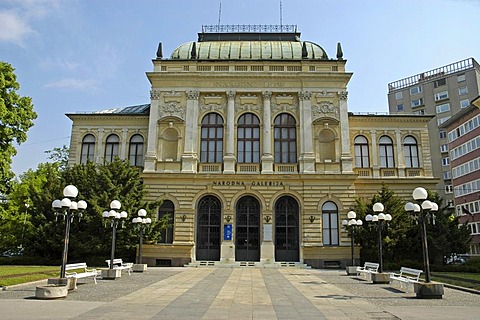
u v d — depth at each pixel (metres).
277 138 40.91
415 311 14.32
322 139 41.47
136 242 35.81
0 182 33.22
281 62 42.03
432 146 90.12
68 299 16.53
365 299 17.44
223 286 21.73
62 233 35.16
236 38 47.28
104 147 43.00
